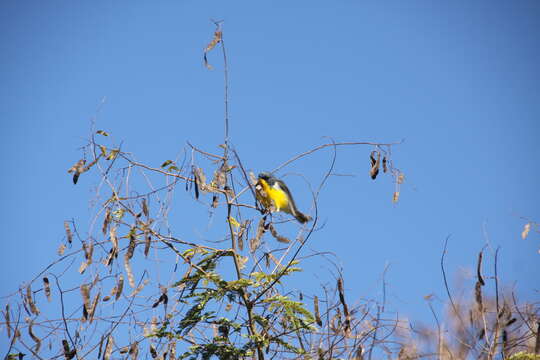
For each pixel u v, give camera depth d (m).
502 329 10.06
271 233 10.88
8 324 9.70
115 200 10.07
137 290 9.83
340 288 9.96
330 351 9.57
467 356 9.98
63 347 9.77
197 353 10.20
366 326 10.16
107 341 9.75
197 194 10.38
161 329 10.13
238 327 10.32
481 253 10.09
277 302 10.32
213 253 10.66
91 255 9.80
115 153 10.30
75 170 10.09
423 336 10.26
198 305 10.28
